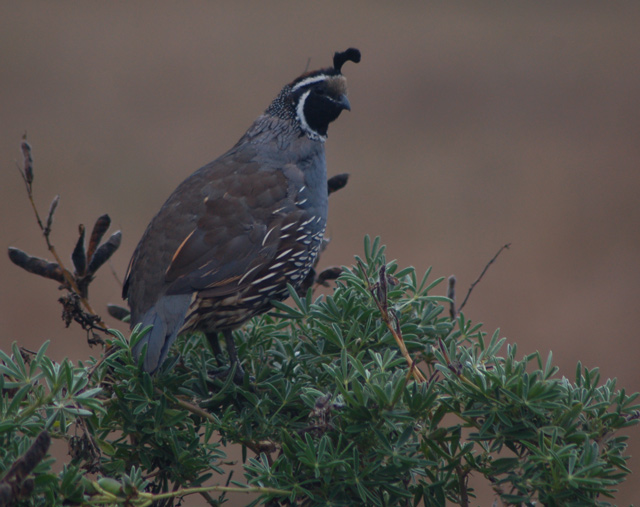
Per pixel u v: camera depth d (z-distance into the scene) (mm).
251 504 5145
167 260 7707
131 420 5699
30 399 5133
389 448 5090
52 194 25656
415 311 6621
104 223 6996
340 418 5375
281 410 6141
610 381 5645
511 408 5191
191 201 8141
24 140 6844
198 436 5789
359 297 6551
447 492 5531
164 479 5805
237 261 7922
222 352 7770
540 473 5012
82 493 4664
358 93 37000
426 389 5219
